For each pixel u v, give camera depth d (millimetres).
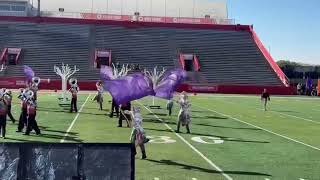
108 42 65062
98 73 58688
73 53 62312
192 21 73938
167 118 26516
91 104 34594
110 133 19547
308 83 63969
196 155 15281
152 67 61906
